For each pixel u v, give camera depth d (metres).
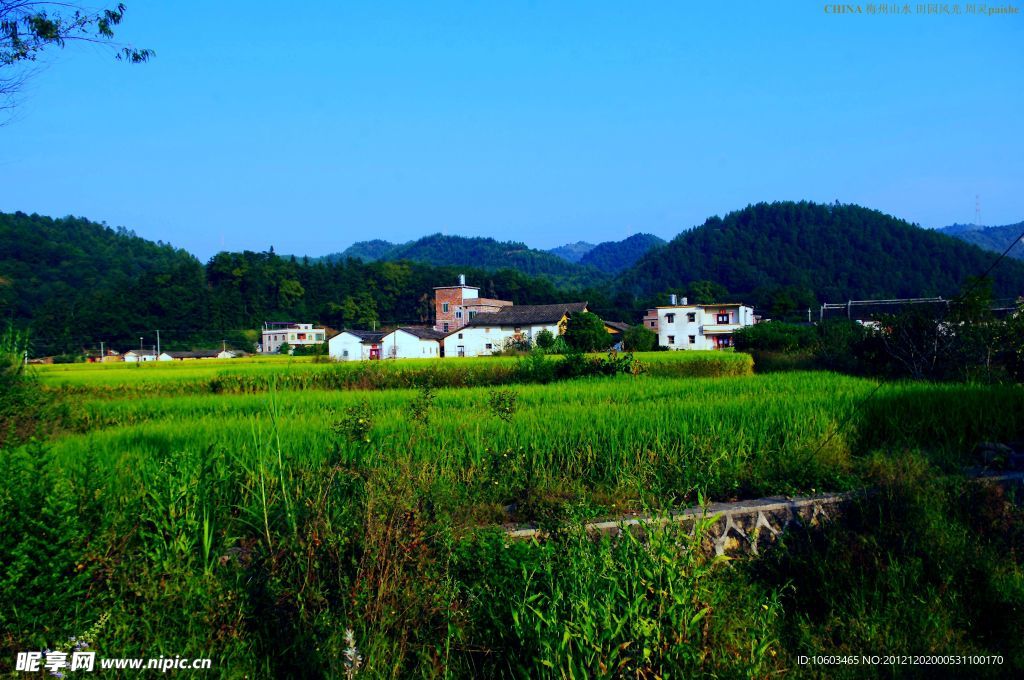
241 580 5.62
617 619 4.82
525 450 9.45
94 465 6.54
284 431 10.12
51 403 15.55
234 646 5.02
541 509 7.43
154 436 10.46
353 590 5.29
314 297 102.50
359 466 7.39
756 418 11.33
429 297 111.00
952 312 21.59
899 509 7.70
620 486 8.66
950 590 6.54
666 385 18.77
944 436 11.36
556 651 4.71
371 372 26.16
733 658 5.11
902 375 22.62
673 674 4.75
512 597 5.46
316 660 4.86
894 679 5.52
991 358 20.12
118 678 4.56
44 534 5.12
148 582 5.26
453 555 5.95
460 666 5.18
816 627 6.27
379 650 4.97
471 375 26.70
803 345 41.28
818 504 8.23
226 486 7.27
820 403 12.56
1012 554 6.99
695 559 5.70
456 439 9.87
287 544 5.89
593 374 26.66
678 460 9.48
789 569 7.33
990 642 6.12
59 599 5.00
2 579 4.97
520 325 67.19
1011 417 11.60
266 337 83.12
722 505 8.12
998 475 8.96
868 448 11.07
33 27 8.68
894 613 6.24
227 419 13.17
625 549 5.67
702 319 71.19
